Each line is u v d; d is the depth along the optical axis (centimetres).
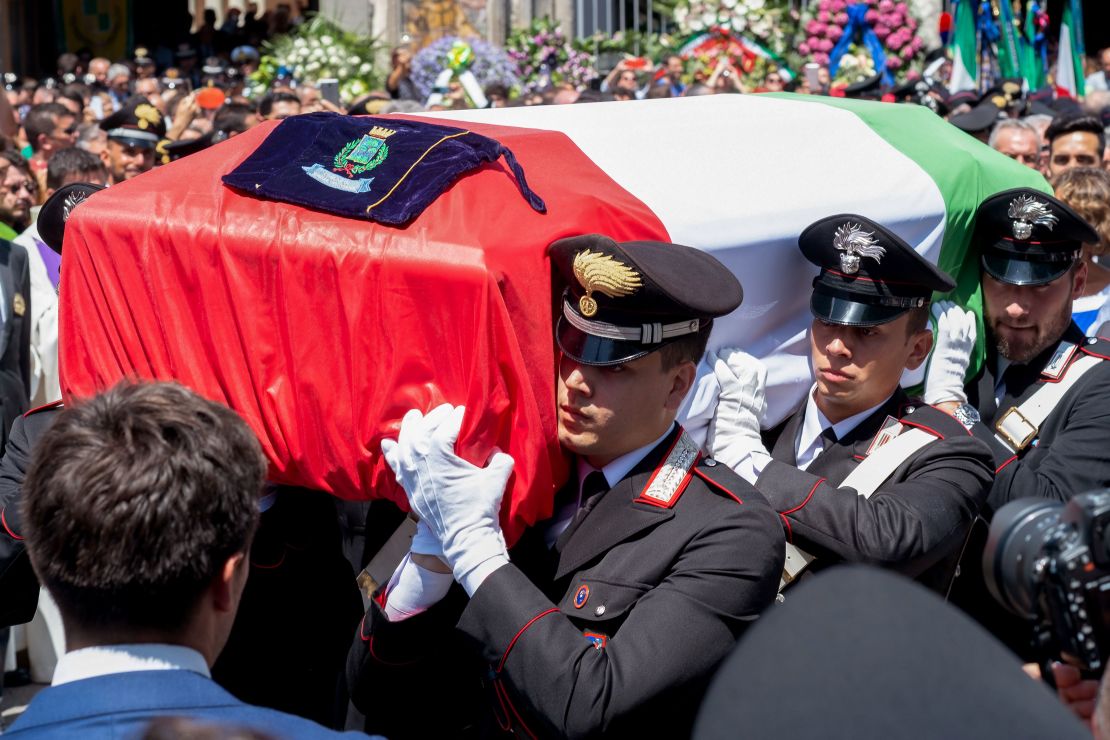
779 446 220
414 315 167
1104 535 104
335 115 201
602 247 160
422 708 191
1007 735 59
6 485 221
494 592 160
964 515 195
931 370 224
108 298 190
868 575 65
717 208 193
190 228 183
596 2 1173
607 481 178
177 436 120
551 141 197
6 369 336
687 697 160
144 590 116
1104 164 485
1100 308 314
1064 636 104
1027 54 1088
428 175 175
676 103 242
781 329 210
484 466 167
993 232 229
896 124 239
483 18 1151
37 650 374
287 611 219
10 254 346
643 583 169
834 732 60
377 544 212
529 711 162
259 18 1199
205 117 733
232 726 112
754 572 166
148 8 1364
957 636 62
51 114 576
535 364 166
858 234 193
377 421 171
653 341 165
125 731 110
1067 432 232
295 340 176
